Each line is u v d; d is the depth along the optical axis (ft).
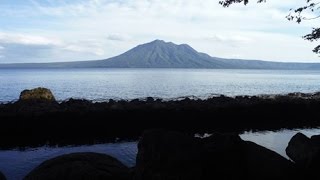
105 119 79.77
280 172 28.91
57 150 59.06
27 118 77.25
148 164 26.78
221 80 377.30
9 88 235.20
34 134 69.77
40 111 82.17
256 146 30.55
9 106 87.51
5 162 51.06
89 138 67.77
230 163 28.35
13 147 60.90
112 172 27.14
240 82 340.59
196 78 424.46
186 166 26.73
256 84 310.04
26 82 312.71
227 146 29.01
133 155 54.95
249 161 29.19
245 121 85.71
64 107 87.10
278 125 83.15
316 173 30.53
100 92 202.18
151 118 82.33
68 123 76.69
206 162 27.91
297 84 322.55
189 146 27.81
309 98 120.88
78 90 216.74
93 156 28.40
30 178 26.20
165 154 26.96
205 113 87.30
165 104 93.30
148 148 27.48
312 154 31.99
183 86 262.67
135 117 81.97
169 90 221.46
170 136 27.96
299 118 90.63
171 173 26.27
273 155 30.30
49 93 104.94
